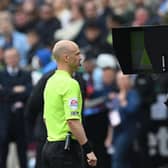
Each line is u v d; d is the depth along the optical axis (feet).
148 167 115.03
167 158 114.83
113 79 113.39
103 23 133.90
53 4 154.30
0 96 114.32
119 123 111.86
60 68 76.38
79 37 135.23
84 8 142.31
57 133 75.61
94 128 109.29
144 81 113.60
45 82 87.81
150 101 114.01
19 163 116.06
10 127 114.73
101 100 110.52
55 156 75.41
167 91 112.27
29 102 88.79
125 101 112.06
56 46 76.43
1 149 115.44
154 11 138.62
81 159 75.61
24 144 115.34
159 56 67.82
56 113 75.61
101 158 109.81
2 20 140.15
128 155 112.98
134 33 68.08
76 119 74.08
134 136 112.68
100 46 123.44
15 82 114.42
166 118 114.32
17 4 163.22
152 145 114.62
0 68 123.85
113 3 141.90
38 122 88.94
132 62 68.39
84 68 113.09
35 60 119.24
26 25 152.76
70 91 74.64
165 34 67.46
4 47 138.72
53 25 143.23
